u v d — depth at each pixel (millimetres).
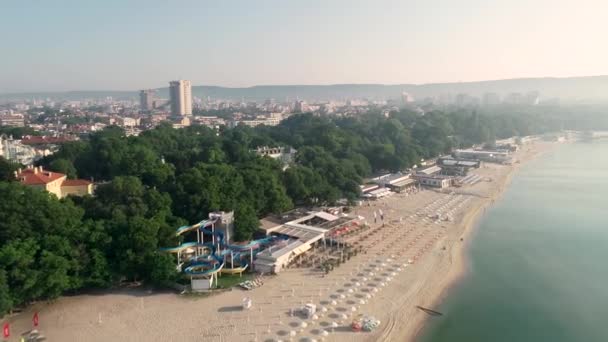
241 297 99562
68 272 97938
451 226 159875
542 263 126562
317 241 137875
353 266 119125
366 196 198375
